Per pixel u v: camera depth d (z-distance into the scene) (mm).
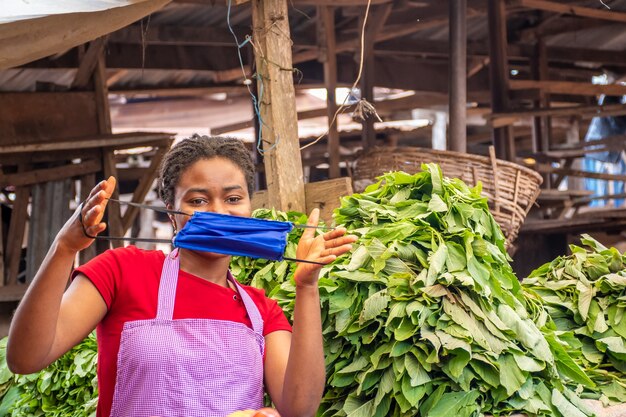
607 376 3016
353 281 2844
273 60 4039
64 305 2062
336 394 2770
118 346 2113
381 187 3248
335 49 8672
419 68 9969
